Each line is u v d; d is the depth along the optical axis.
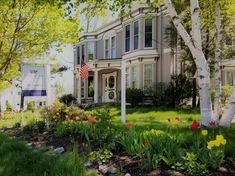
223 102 14.60
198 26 7.55
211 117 7.45
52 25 13.16
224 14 14.20
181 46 17.92
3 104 26.86
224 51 18.00
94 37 30.34
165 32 18.84
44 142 7.37
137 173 4.27
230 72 21.62
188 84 18.59
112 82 27.09
